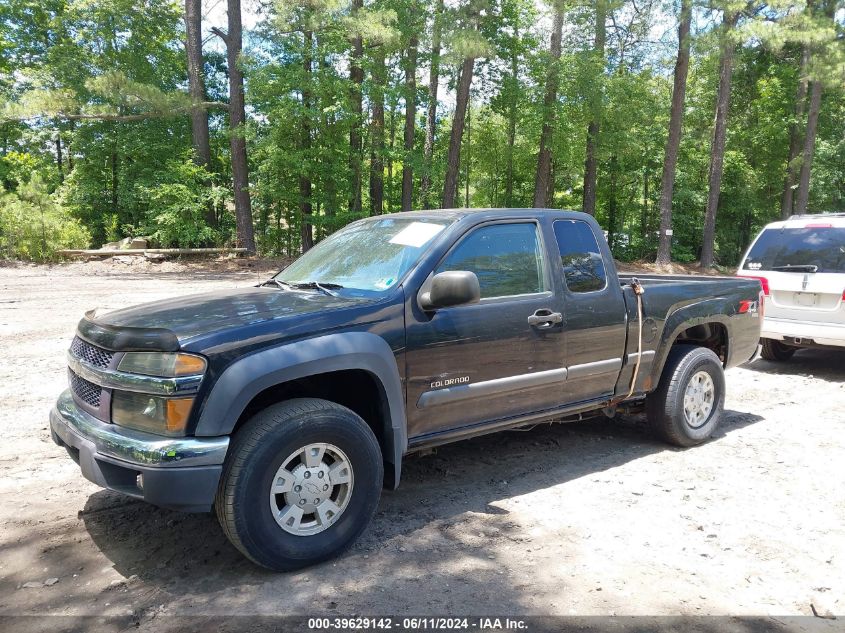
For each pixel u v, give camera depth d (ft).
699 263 96.84
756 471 15.07
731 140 105.60
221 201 79.00
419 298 11.80
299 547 10.09
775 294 26.40
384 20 63.87
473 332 12.41
